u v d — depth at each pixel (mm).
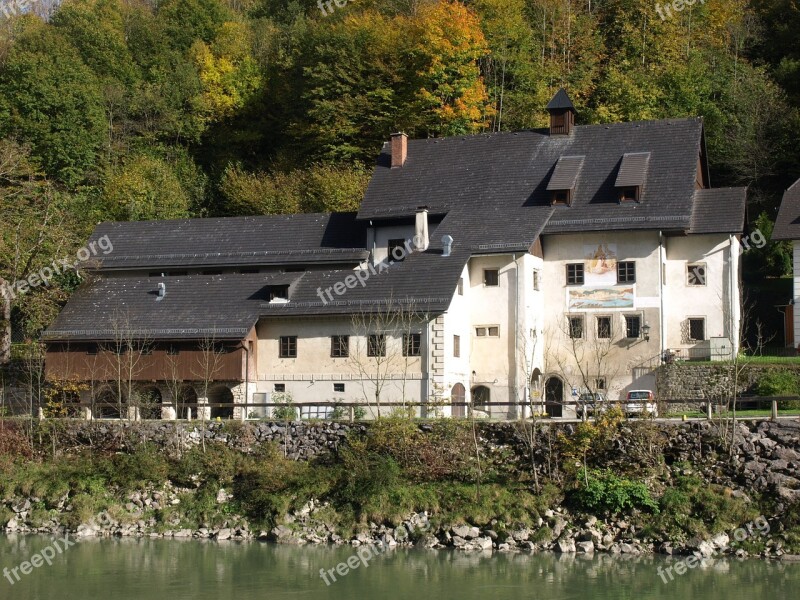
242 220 70250
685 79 91500
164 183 90875
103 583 37000
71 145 93438
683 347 60750
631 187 61188
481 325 59312
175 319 59062
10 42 104750
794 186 61812
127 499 47094
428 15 91688
